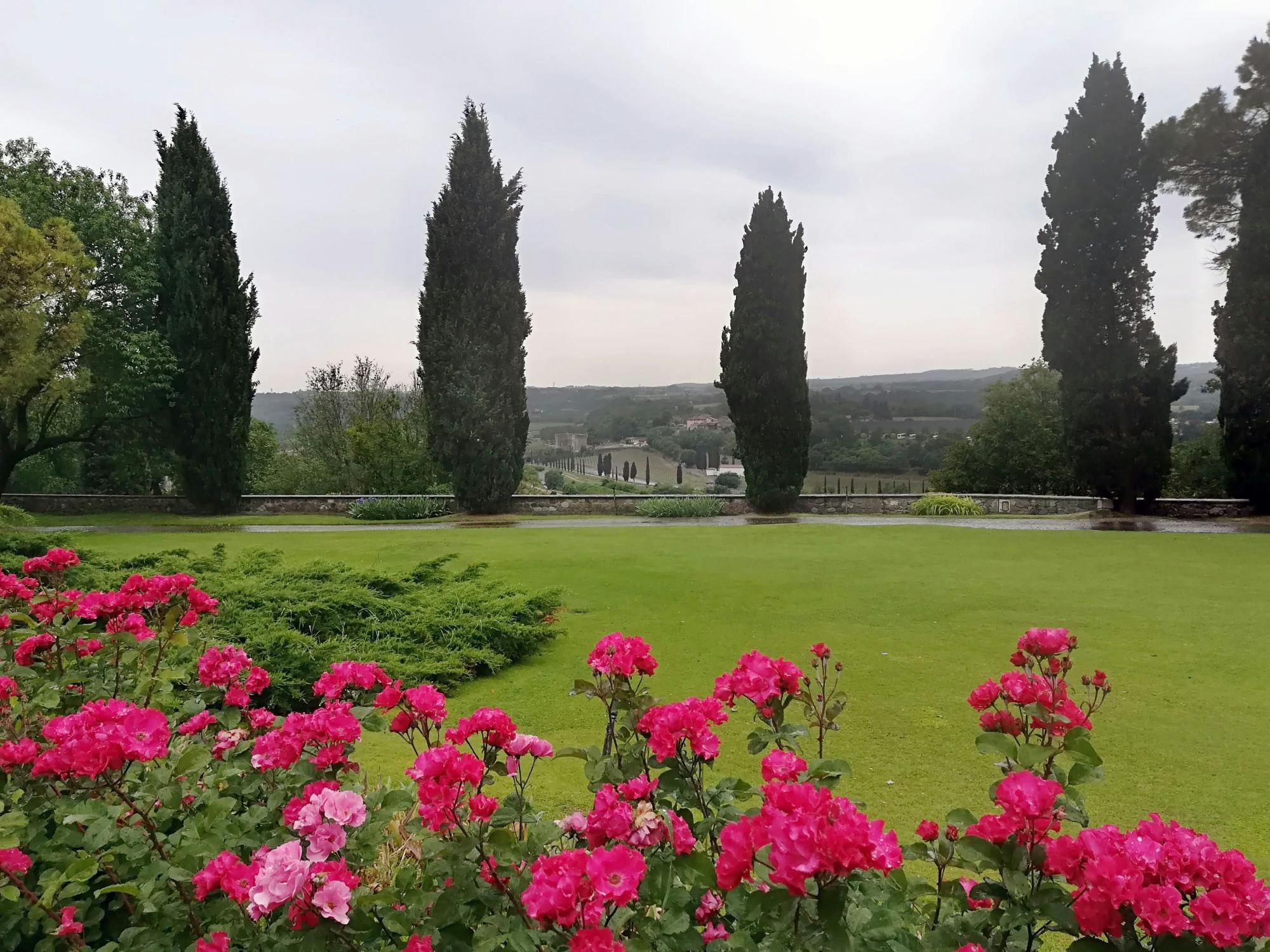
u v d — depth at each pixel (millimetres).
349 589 6594
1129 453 19312
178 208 20250
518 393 22078
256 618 5723
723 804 2006
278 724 2596
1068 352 19578
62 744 1931
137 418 21750
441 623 6191
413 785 2963
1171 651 6082
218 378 20688
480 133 21047
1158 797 3578
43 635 3133
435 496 22641
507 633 6090
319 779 2064
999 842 1568
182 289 20250
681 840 1655
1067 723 1956
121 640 3094
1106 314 19094
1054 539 13703
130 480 26031
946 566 10516
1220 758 4008
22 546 8820
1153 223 18922
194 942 1857
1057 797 1729
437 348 21250
